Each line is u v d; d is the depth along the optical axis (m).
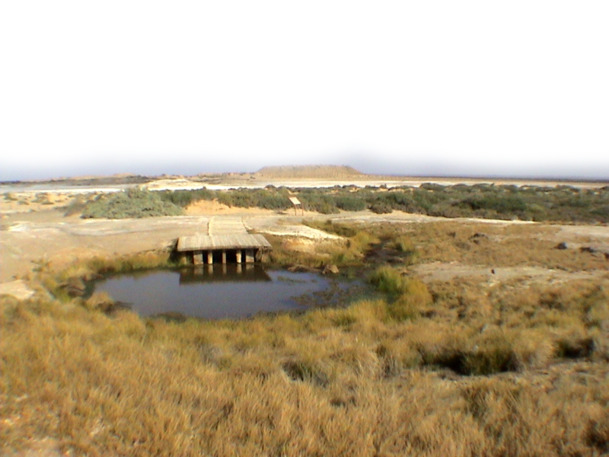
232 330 10.12
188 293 14.71
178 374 5.87
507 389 5.46
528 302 11.41
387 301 13.62
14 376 5.08
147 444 3.99
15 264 15.06
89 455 3.75
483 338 8.00
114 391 5.11
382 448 4.07
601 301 10.56
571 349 7.43
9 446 3.76
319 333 9.48
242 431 4.38
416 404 5.02
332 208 38.94
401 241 22.84
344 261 19.97
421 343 7.92
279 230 24.27
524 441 4.14
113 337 8.02
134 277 16.83
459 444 4.09
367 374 6.34
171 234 22.27
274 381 5.77
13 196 44.25
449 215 38.34
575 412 4.64
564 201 44.69
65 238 19.70
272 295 14.52
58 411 4.46
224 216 31.72
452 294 12.91
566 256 18.16
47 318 8.62
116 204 30.95
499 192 57.44
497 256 18.56
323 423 4.54
